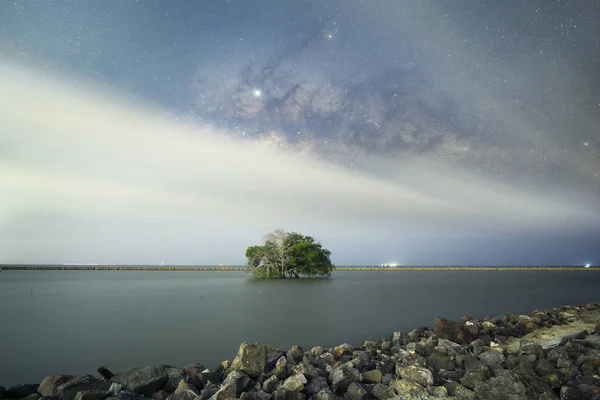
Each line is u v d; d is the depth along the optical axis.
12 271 138.50
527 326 17.44
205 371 10.27
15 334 16.83
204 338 16.08
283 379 9.80
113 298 33.97
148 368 9.66
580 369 9.54
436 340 14.12
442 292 41.56
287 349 14.55
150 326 18.86
